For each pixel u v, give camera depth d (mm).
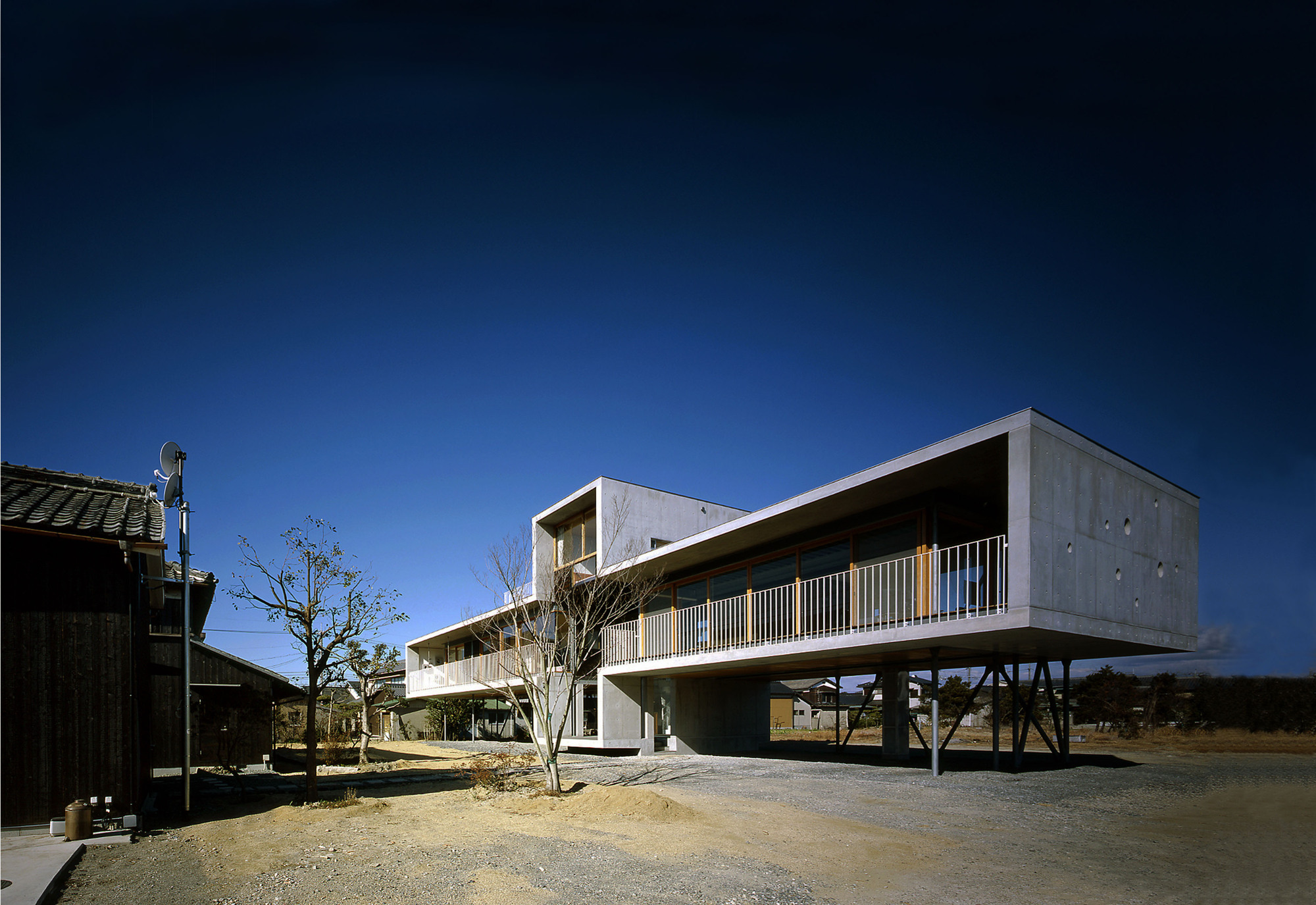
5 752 7648
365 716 15836
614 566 18547
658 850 7023
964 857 6641
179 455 9766
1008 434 10117
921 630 11094
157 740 14961
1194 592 13070
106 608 8258
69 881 6215
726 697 19969
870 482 12211
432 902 5520
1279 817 8078
